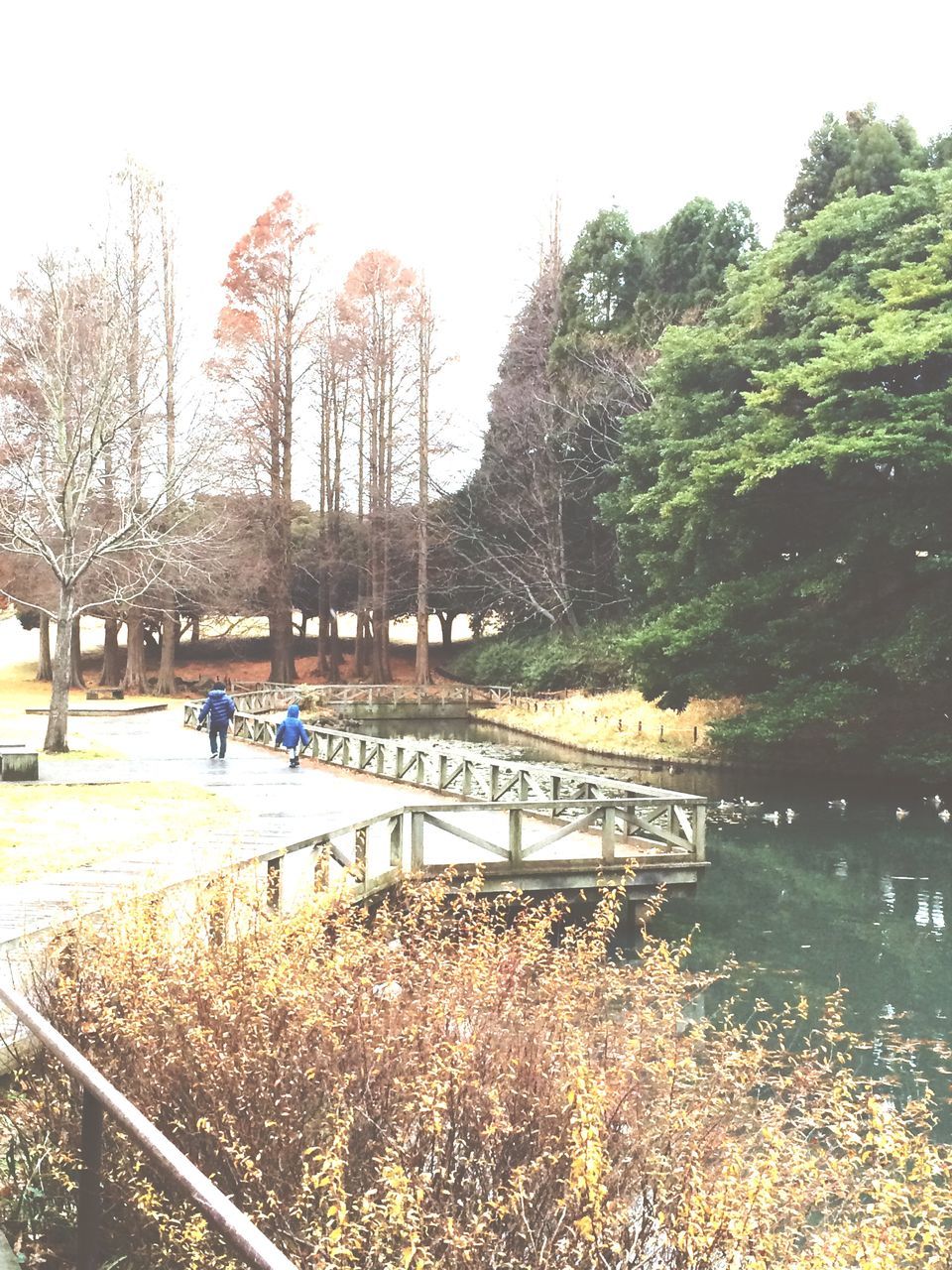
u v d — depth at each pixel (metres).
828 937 11.91
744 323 29.78
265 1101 4.23
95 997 4.84
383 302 51.94
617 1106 4.47
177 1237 3.99
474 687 48.47
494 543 51.25
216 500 41.62
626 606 46.16
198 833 12.27
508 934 7.09
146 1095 4.34
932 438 20.78
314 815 14.37
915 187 25.11
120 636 70.19
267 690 44.72
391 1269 3.65
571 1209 4.00
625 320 46.06
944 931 12.13
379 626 53.28
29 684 51.09
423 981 5.46
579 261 47.34
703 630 24.67
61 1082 4.60
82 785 16.98
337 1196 3.74
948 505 21.23
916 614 21.56
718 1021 8.98
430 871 11.71
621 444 40.94
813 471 23.41
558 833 12.30
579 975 6.49
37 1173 4.34
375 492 51.94
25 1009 3.03
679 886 12.84
